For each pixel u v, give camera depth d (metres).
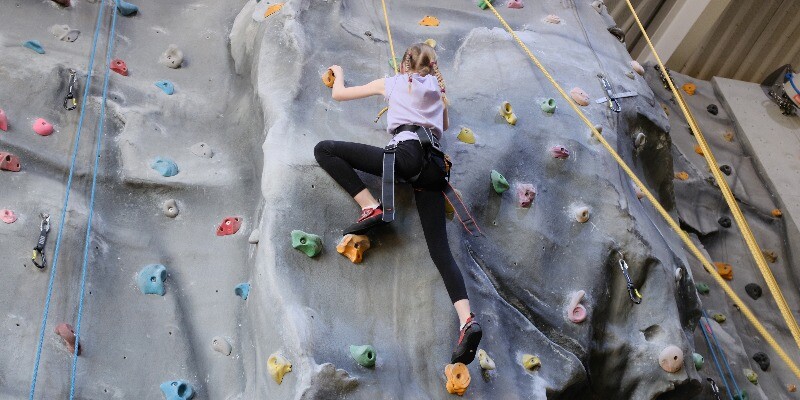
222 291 4.21
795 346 6.93
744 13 9.12
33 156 4.45
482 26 5.82
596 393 4.71
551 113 5.12
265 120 4.62
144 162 4.66
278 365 3.62
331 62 5.05
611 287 4.77
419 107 3.93
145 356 3.89
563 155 4.91
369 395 3.66
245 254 4.32
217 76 5.50
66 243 4.10
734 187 8.17
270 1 5.63
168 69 5.43
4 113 4.56
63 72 4.95
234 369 3.90
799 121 9.02
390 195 3.77
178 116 5.09
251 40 5.41
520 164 4.84
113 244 4.28
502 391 3.97
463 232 4.42
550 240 4.68
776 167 8.41
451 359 3.90
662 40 9.11
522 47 5.23
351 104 4.78
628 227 4.80
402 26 5.59
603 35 6.21
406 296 4.02
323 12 5.38
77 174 4.49
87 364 3.77
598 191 4.89
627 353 4.67
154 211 4.52
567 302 4.56
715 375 6.15
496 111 5.04
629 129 5.57
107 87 5.00
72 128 4.73
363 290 4.00
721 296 7.05
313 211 4.11
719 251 7.65
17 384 3.55
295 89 4.73
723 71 9.63
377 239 4.11
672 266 4.92
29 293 3.88
